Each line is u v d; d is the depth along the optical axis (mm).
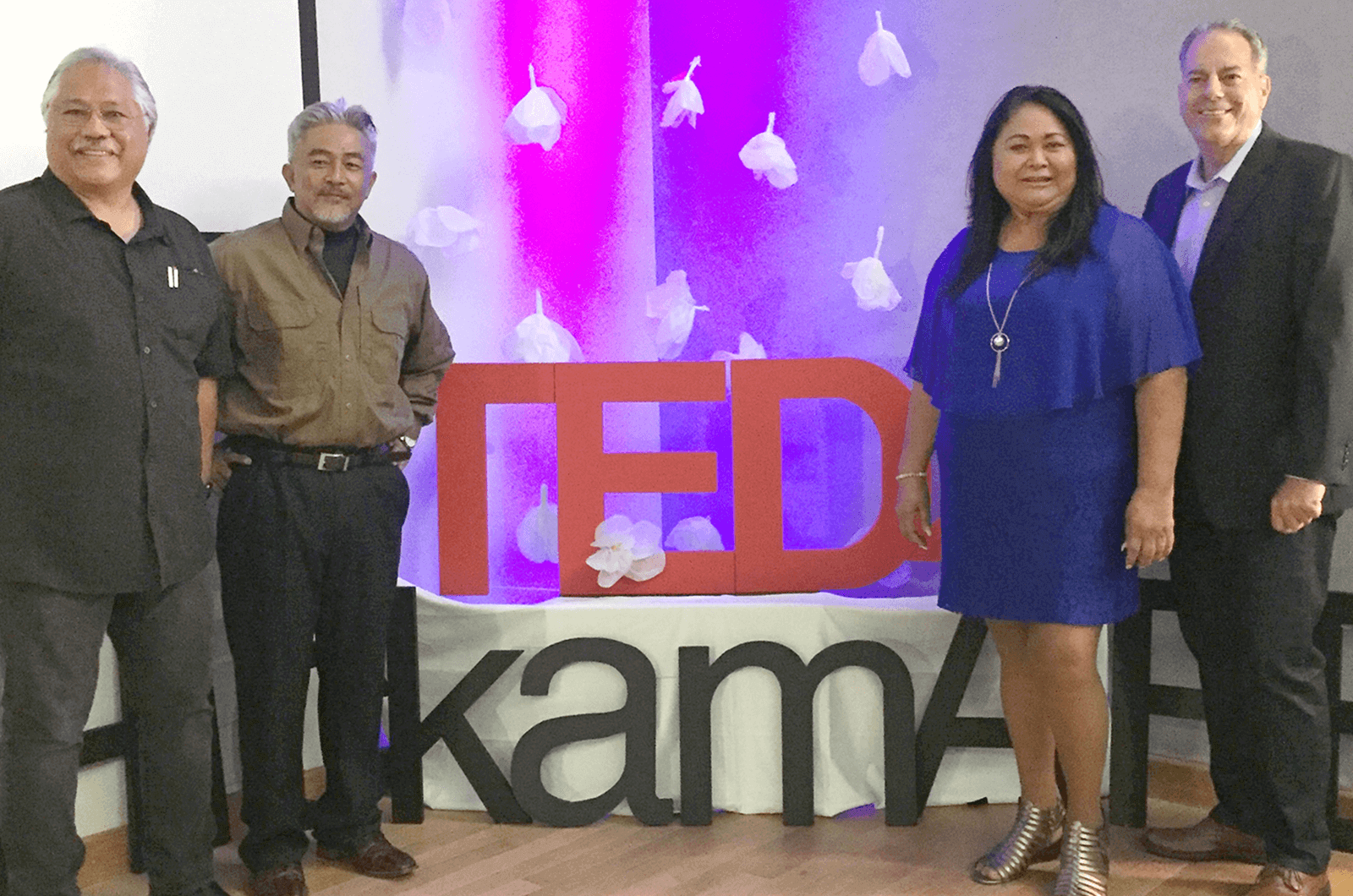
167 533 1910
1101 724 2104
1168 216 2275
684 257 3102
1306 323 2002
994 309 2049
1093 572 2035
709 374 2686
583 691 2594
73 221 1831
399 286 2324
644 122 3072
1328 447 1975
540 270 3053
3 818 1857
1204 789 2621
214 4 2547
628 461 2691
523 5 2992
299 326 2191
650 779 2539
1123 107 2689
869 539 2684
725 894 2195
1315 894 2104
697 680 2535
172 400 1916
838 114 2975
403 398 2346
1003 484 2068
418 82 2920
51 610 1831
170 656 1967
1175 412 1994
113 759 2385
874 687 2557
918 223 2928
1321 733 2104
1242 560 2111
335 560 2250
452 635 2621
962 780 2625
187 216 2525
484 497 2705
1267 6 2494
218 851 2490
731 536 3127
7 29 2213
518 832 2535
